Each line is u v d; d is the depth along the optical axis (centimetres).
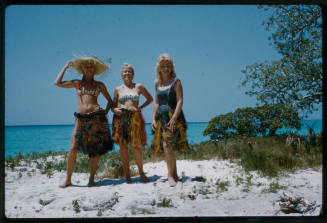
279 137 854
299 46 836
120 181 450
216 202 329
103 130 421
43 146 2556
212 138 1088
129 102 426
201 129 3894
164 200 323
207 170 516
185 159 648
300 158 577
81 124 413
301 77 839
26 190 389
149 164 605
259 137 938
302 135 767
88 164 561
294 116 862
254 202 329
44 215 291
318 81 809
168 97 416
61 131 5028
